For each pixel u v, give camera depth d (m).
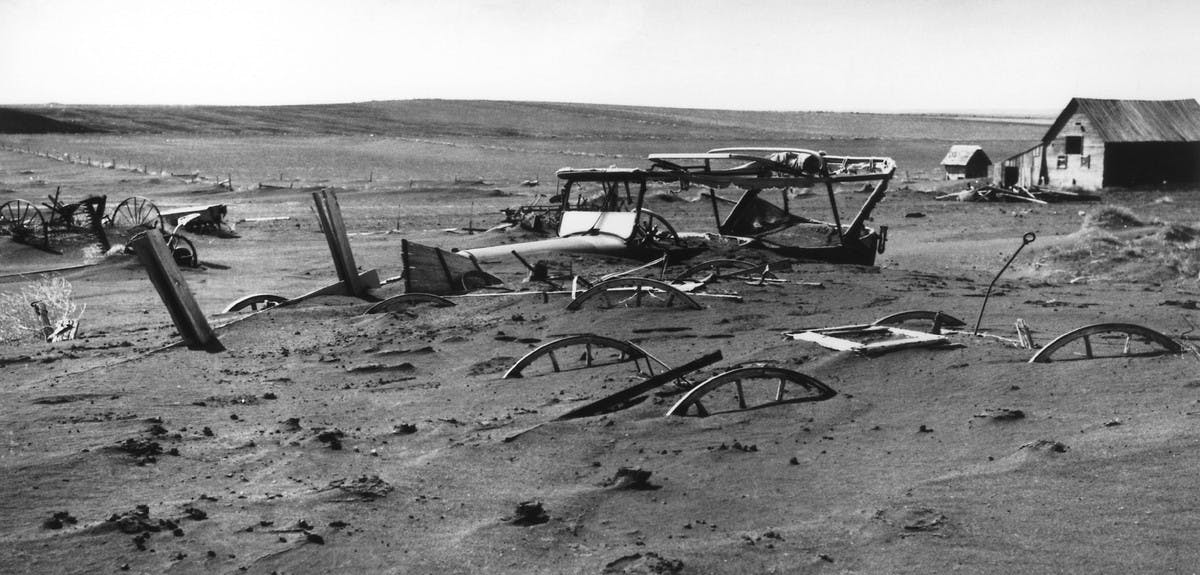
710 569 5.73
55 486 7.22
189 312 13.58
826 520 6.47
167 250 13.59
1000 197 61.44
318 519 6.63
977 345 11.21
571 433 8.68
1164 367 9.75
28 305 20.16
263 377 11.68
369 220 49.47
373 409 10.04
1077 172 67.88
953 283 20.00
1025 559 5.70
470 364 12.01
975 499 6.66
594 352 12.15
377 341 13.66
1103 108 68.12
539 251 19.02
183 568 5.78
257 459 8.11
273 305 17.88
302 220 49.66
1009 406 8.90
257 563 5.87
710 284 16.81
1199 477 6.69
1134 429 7.85
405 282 16.89
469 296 16.23
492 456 8.12
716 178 19.33
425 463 7.96
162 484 7.40
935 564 5.68
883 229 22.44
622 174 19.27
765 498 6.95
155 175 84.75
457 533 6.38
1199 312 15.07
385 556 6.00
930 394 9.49
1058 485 6.81
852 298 15.91
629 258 19.16
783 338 12.31
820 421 8.82
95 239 35.81
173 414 9.73
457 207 58.16
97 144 147.00
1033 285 22.16
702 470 7.60
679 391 9.92
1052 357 10.62
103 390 10.82
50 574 5.67
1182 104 71.06
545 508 6.81
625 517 6.67
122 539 6.18
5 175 81.25
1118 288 21.67
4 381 11.76
